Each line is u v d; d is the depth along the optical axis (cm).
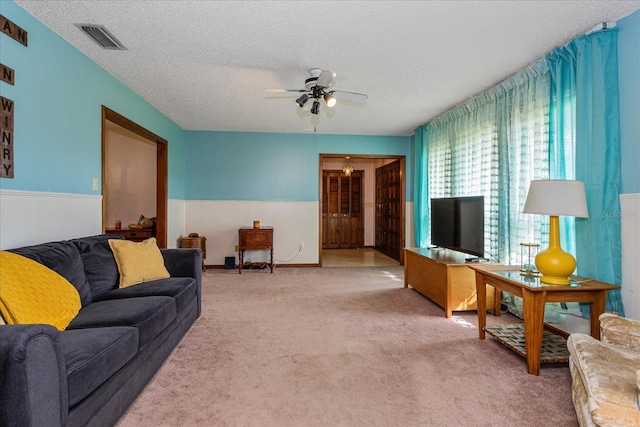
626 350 147
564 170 268
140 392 186
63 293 180
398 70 318
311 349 246
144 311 193
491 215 358
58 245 220
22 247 206
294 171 593
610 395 114
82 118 285
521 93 316
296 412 171
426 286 371
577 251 252
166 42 265
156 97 400
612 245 232
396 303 367
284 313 330
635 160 221
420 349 247
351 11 222
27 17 223
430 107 436
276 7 218
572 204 212
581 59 246
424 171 525
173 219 521
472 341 262
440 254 378
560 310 271
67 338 149
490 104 362
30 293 163
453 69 315
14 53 212
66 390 120
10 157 209
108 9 220
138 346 175
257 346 251
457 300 322
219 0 211
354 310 341
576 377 148
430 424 162
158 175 481
